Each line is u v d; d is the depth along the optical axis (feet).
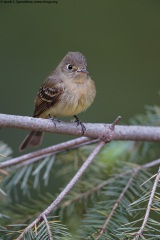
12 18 45.21
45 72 44.60
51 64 44.86
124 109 44.62
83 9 45.91
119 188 25.85
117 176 26.96
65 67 33.47
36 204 26.89
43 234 19.94
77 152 30.35
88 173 29.19
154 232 19.98
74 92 32.89
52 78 33.73
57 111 33.99
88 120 44.11
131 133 29.50
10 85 43.96
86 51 45.68
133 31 45.60
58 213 26.00
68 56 33.86
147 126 30.04
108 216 22.58
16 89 43.88
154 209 20.01
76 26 45.80
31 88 44.01
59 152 29.22
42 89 34.09
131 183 26.13
